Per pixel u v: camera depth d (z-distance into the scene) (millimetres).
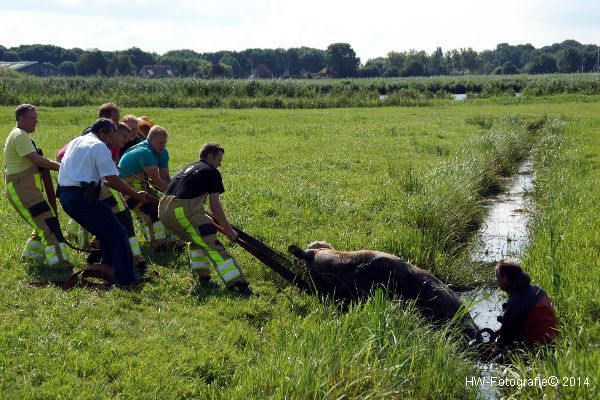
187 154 18906
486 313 8195
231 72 138625
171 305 7441
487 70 189875
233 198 12484
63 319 6738
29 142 8016
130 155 9133
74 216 7656
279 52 175375
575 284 7766
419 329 6492
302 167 16719
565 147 19641
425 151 19625
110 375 5754
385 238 9633
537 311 6660
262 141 22406
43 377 5605
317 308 7312
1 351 5945
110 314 6992
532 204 14047
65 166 7645
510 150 19375
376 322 6367
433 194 11812
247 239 8227
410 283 7410
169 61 150625
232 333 6758
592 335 6637
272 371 5656
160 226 9234
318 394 5348
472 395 5883
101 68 132625
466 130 25500
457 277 9070
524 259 9281
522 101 46531
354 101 45312
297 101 43781
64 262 8297
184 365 5957
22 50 159750
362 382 5555
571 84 52625
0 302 7105
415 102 46250
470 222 12211
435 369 5957
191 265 8250
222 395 5531
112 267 7883
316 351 5859
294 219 11250
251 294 7895
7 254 8695
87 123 28281
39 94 43031
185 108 40406
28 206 8180
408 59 173625
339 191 13758
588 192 12789
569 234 9828
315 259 8016
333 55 154625
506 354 6746
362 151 19641
